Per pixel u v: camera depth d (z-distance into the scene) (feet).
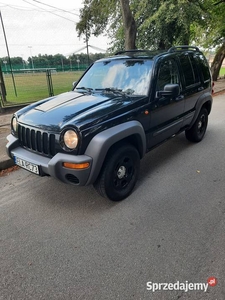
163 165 13.29
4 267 6.92
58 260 7.11
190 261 6.93
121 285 6.26
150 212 9.23
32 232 8.29
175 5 33.99
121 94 10.89
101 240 7.84
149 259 7.04
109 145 8.48
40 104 11.07
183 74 13.35
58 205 9.82
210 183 11.24
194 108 14.98
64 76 68.08
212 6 43.34
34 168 8.98
